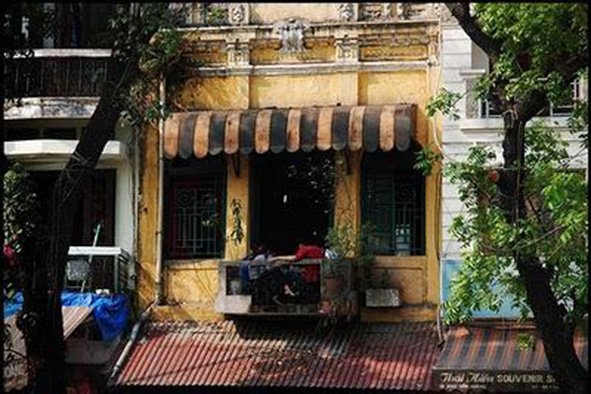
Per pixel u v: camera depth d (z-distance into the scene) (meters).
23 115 24.38
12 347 21.45
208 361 23.48
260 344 23.80
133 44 20.23
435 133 23.67
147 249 24.67
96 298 23.92
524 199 18.50
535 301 18.00
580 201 17.16
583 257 17.92
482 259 18.77
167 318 24.48
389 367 22.77
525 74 17.55
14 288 19.33
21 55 20.02
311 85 24.39
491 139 23.41
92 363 23.97
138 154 24.81
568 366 18.00
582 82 20.86
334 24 24.22
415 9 24.09
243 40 24.50
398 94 24.06
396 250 23.95
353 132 23.38
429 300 23.66
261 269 23.58
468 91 21.02
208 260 24.50
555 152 19.00
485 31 18.11
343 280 23.19
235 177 24.55
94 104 24.31
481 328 22.83
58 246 19.44
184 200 24.78
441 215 23.59
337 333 23.77
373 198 24.11
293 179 24.64
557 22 16.73
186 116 24.09
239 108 24.45
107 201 24.84
